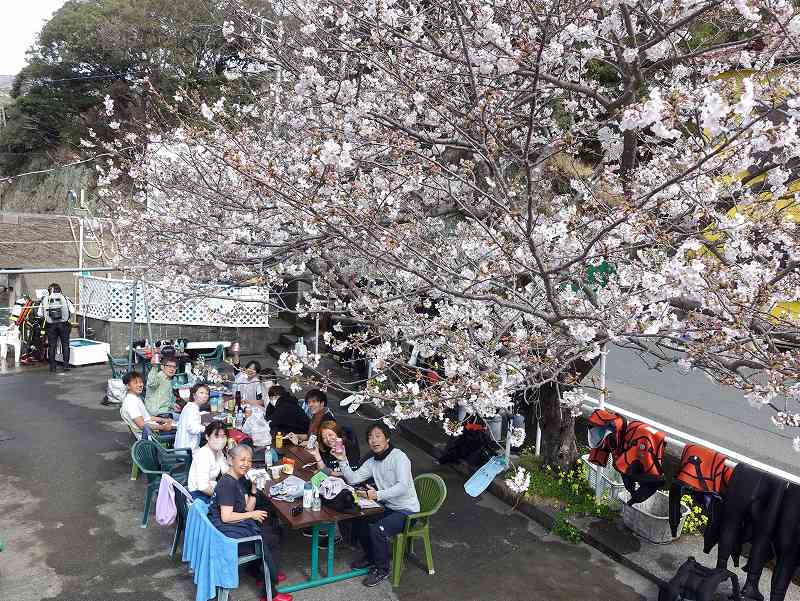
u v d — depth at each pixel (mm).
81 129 28094
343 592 5621
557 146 6219
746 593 5215
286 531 6637
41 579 5633
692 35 6492
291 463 6625
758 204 4836
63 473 7938
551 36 4809
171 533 6562
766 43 4789
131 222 8609
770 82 4348
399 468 5941
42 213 28641
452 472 8336
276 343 14656
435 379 5852
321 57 6648
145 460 6742
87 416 10094
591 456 6410
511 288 5309
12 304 15133
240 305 13320
